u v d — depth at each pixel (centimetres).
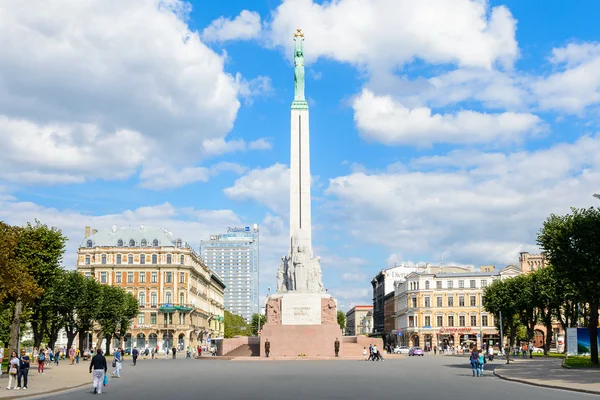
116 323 13838
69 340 11775
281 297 10856
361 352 10881
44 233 9025
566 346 8188
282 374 6206
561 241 7550
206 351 16400
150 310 17700
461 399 3809
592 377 5428
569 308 10319
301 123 11562
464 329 18312
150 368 8062
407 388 4600
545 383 4838
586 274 7288
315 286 11100
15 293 7025
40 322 10269
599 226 7288
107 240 18462
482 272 19150
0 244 6525
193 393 4284
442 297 18712
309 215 11306
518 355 11369
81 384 5419
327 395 4066
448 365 8275
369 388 4591
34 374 6838
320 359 10044
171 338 17638
